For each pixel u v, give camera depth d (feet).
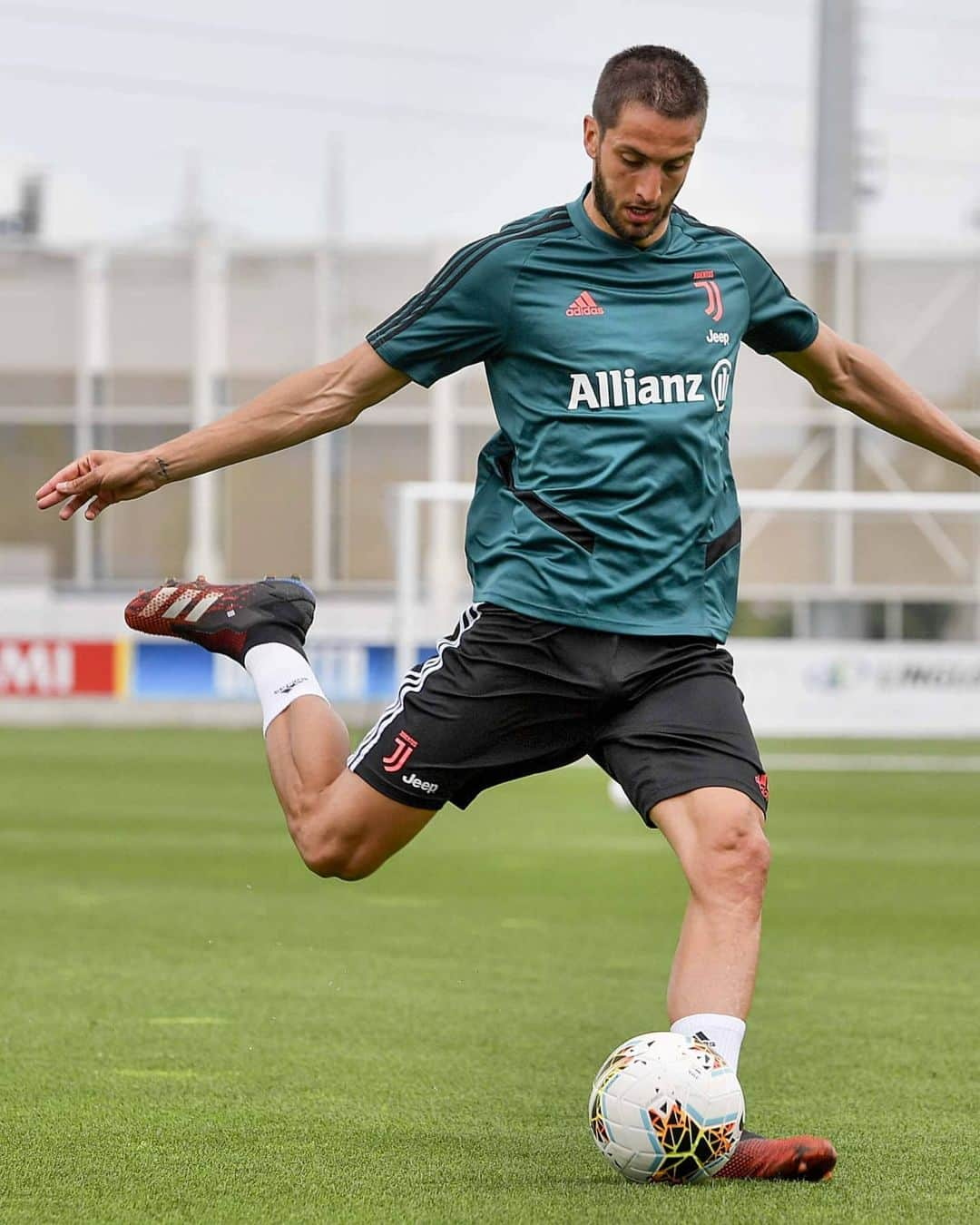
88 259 286.46
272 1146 50.08
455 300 47.37
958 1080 61.11
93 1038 66.08
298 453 281.74
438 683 48.37
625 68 45.19
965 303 270.46
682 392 47.01
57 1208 43.32
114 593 285.84
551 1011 72.90
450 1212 42.60
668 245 47.73
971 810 171.12
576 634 47.42
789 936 96.68
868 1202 43.96
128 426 287.48
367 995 76.07
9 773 196.34
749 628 269.03
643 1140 44.34
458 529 276.82
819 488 270.26
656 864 128.06
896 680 175.63
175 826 147.64
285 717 51.08
